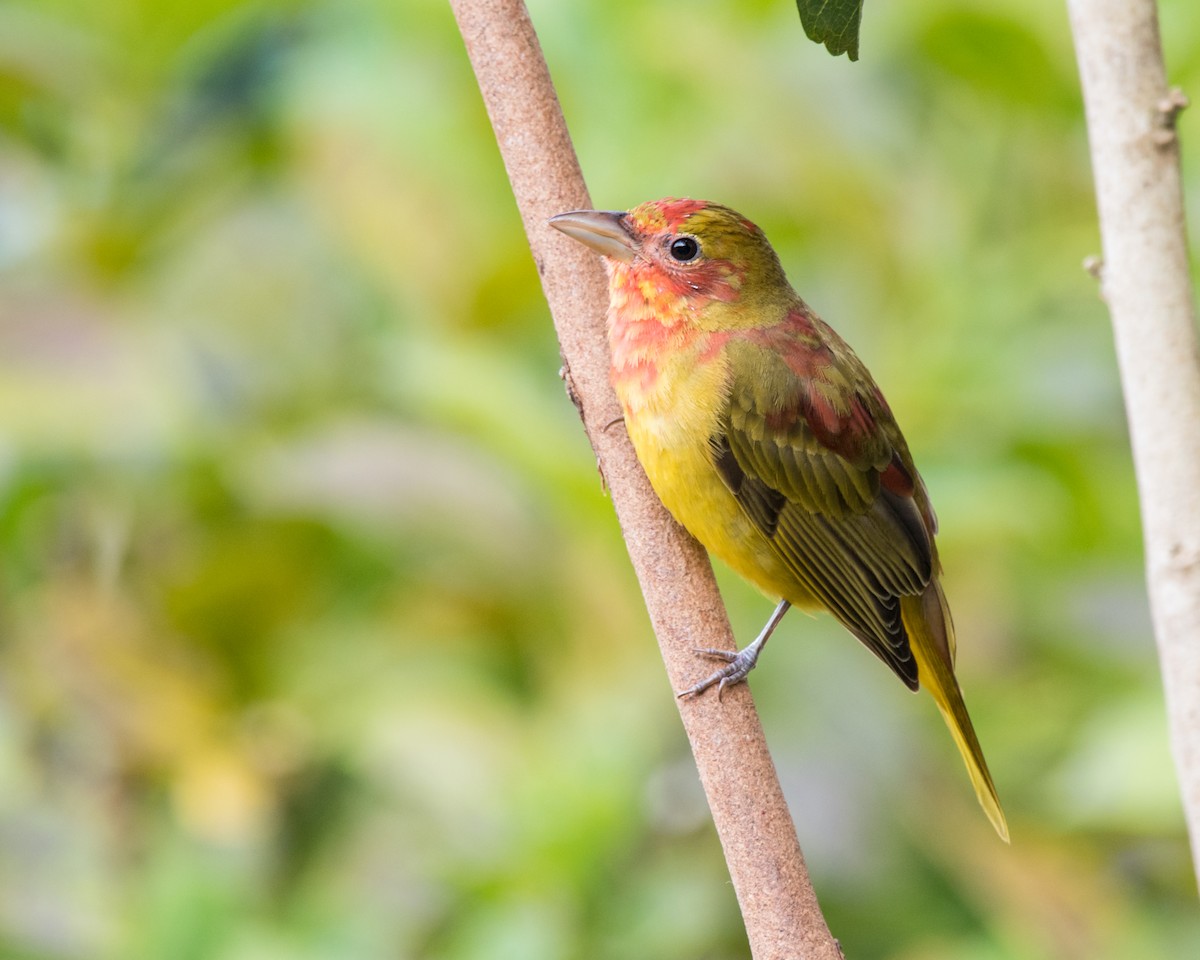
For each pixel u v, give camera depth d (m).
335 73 11.84
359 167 11.84
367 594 10.97
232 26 11.38
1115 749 9.66
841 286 11.81
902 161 11.88
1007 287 11.47
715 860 9.83
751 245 9.52
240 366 11.41
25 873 9.84
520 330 11.57
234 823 9.87
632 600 10.26
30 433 10.20
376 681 10.62
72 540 10.66
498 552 10.63
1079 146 11.99
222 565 10.42
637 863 9.77
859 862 9.88
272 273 12.20
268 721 10.48
